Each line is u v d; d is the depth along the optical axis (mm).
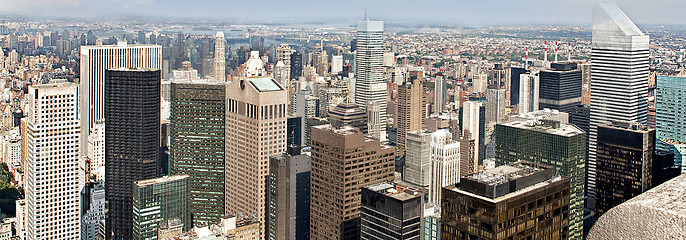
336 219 188750
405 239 151500
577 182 199250
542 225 114000
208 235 191625
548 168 119875
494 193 105812
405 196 152250
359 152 184500
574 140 196125
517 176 111562
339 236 189125
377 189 158250
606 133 198375
